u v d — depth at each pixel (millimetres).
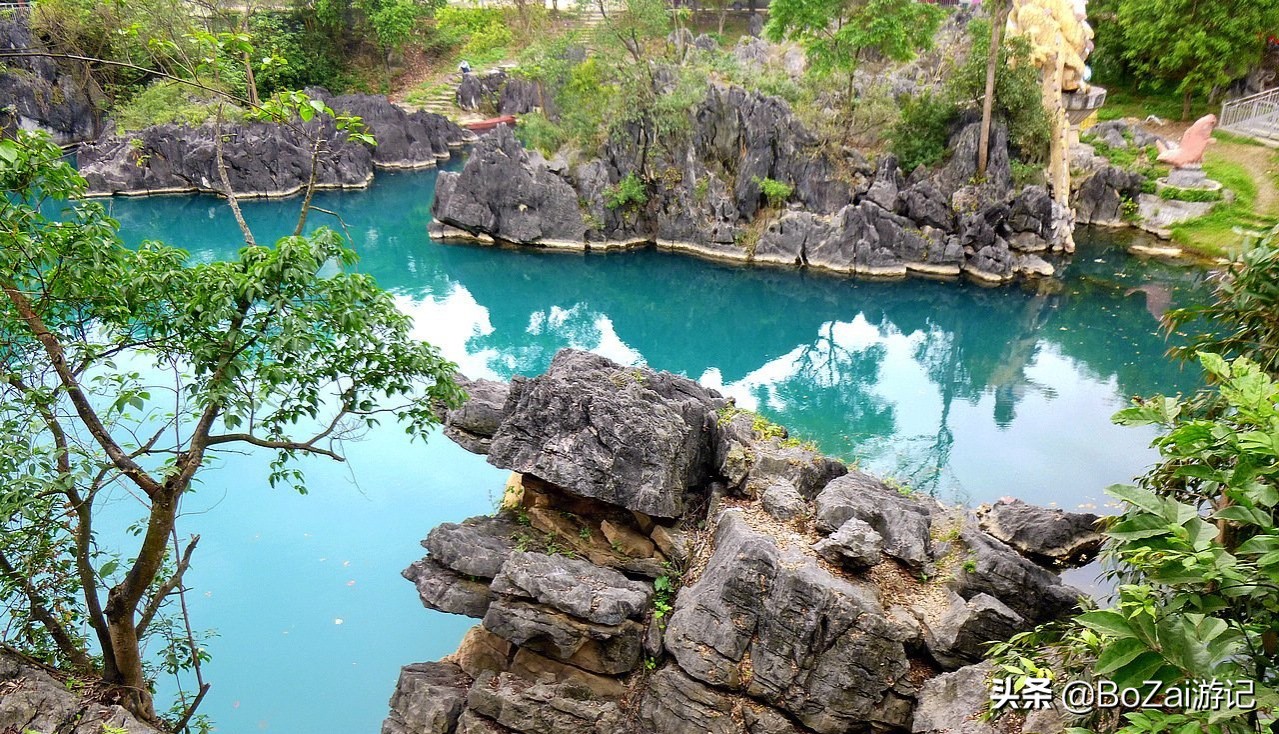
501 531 12484
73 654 9359
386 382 9719
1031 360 27250
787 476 12938
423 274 37906
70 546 9461
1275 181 34312
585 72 39875
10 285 7613
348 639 14508
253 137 47375
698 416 13188
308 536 17266
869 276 34625
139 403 7953
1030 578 10992
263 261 7891
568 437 11992
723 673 10352
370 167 53188
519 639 10992
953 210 33938
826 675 9961
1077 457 20609
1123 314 29797
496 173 39312
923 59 43250
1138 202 36531
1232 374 4828
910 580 11234
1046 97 35844
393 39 59062
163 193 47750
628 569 11938
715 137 38000
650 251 39188
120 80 49625
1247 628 4730
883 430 22766
